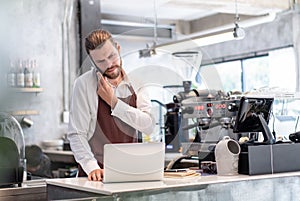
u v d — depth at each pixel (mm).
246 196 2535
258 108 2896
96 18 6746
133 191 2217
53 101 6449
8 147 2840
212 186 2434
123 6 7184
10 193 2730
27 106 6168
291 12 6027
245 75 7867
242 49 7902
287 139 3182
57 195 2588
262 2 5477
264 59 7469
